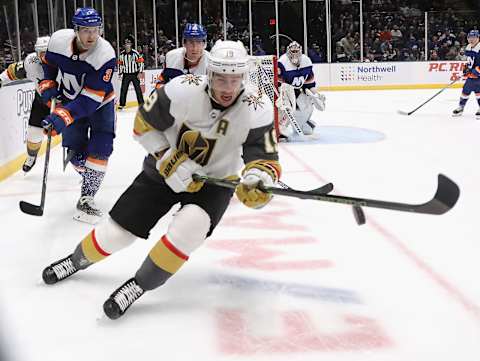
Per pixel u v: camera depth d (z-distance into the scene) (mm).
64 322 2182
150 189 2256
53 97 3842
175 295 2430
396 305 2330
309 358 1901
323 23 15539
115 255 2943
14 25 9180
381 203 1945
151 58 15055
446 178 1799
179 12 15453
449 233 3303
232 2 15688
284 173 5121
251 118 2086
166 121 2113
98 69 3531
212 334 2080
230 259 2893
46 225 3555
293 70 6969
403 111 9906
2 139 4871
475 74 8992
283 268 2766
